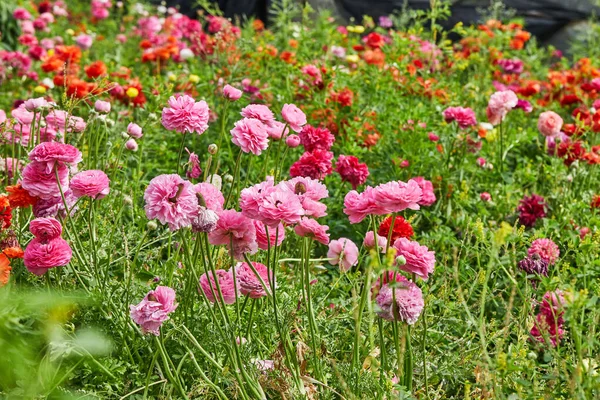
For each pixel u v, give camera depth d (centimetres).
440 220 474
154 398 310
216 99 573
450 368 322
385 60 656
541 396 278
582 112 613
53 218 297
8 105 655
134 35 908
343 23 1017
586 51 915
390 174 512
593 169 516
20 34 839
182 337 314
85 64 778
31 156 297
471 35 786
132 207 401
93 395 284
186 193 268
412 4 1012
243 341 311
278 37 802
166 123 330
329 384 307
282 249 413
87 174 302
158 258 370
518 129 597
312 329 298
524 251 409
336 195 473
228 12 1065
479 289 387
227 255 353
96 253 334
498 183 523
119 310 316
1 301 251
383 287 281
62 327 291
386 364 298
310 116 562
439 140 554
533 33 1028
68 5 1062
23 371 249
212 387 292
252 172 500
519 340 300
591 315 311
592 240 373
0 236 324
